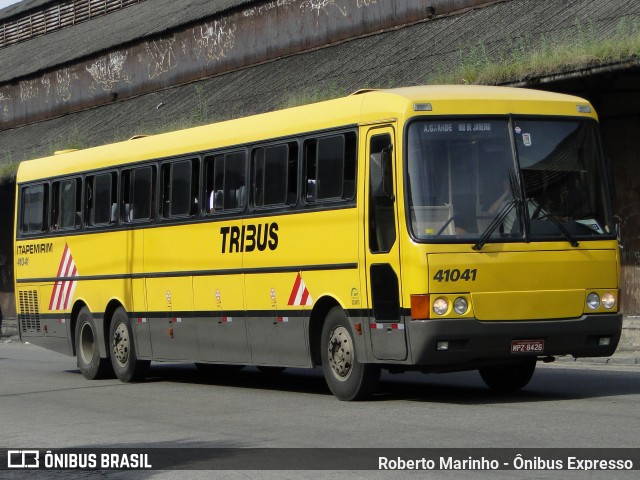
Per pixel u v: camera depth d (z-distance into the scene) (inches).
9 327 1539.1
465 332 510.9
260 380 733.3
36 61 1982.0
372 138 542.6
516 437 422.6
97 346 773.9
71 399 637.9
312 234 579.5
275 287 606.9
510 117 533.3
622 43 732.0
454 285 512.7
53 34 2138.3
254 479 365.7
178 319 692.1
